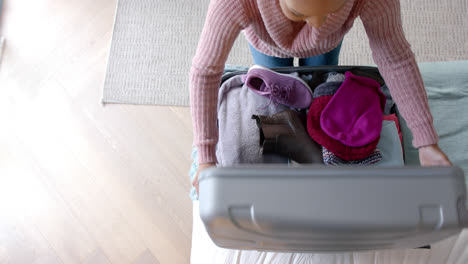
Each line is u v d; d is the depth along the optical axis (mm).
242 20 627
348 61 1571
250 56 1594
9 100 1622
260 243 556
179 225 1416
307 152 845
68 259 1396
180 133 1534
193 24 1661
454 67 1173
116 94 1591
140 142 1529
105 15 1706
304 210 397
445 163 676
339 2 469
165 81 1599
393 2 603
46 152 1537
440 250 828
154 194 1459
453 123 1102
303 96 940
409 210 392
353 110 855
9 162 1528
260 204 400
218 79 716
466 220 396
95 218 1440
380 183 397
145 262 1378
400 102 707
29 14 1737
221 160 923
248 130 936
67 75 1643
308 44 636
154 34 1656
